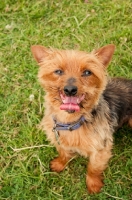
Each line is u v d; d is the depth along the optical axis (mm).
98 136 674
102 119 681
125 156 821
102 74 618
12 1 1071
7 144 841
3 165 820
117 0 1058
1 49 987
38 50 633
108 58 627
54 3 1066
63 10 1053
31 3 1068
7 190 779
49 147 831
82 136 669
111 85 751
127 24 1019
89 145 677
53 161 814
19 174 793
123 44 970
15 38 1003
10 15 1052
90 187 770
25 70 946
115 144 839
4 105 898
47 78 617
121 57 951
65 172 808
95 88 611
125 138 845
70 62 601
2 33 1014
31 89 916
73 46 982
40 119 873
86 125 661
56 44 983
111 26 1014
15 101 900
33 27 1020
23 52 977
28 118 863
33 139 840
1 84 932
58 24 1028
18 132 861
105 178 789
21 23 1040
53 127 679
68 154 787
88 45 979
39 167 811
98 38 996
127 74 920
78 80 591
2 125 869
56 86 607
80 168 814
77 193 777
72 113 628
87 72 602
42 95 903
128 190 776
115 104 728
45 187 789
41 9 1056
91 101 621
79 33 1003
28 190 780
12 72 947
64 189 788
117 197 762
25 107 894
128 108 766
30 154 825
